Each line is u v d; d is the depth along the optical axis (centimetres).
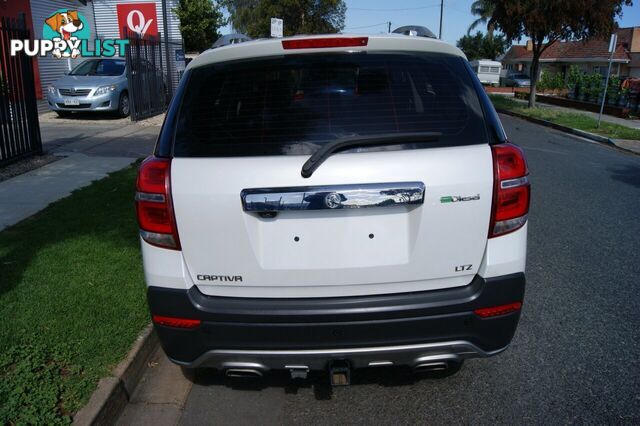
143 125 1484
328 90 271
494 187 259
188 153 263
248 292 267
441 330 265
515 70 6159
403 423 304
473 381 342
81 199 687
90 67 1655
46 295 407
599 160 1153
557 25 2161
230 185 253
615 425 300
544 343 385
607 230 641
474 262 266
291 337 263
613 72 4588
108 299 404
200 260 262
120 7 2222
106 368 322
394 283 265
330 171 250
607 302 448
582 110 2462
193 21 3362
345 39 273
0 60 880
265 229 258
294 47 274
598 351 375
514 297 271
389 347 267
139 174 265
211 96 273
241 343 267
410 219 259
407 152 255
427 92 273
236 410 316
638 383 338
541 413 311
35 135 971
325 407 319
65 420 277
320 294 266
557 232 634
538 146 1352
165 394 331
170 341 274
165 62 2130
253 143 261
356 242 259
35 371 313
